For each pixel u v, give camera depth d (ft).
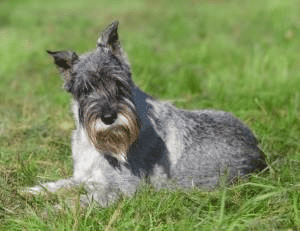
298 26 51.47
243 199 18.52
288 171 20.66
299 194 18.11
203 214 17.67
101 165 20.42
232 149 21.03
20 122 30.25
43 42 54.95
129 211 17.69
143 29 64.95
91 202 19.07
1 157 24.94
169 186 20.45
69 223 16.84
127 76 19.48
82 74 18.79
